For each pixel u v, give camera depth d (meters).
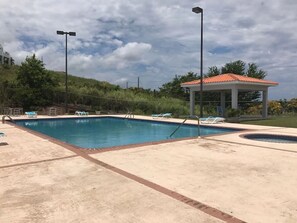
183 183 4.63
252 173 5.26
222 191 4.24
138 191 4.23
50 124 18.19
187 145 8.38
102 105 27.38
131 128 16.45
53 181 4.71
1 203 3.75
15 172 5.28
